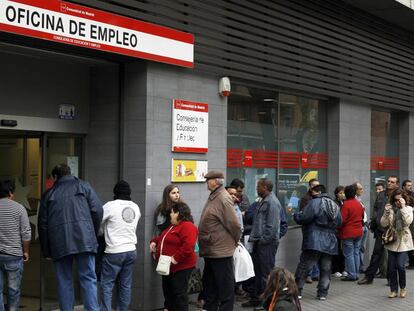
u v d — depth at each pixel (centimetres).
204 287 814
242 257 860
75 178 701
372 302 962
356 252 1180
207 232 782
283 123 1184
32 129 809
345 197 1198
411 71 1598
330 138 1318
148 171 849
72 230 675
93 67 893
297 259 1198
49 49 765
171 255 762
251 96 1097
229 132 1041
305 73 1179
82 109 884
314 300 972
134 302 848
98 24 760
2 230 693
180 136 898
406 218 983
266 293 474
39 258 822
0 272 698
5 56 776
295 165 1215
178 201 789
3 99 774
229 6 986
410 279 1204
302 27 1178
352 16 1330
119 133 870
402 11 1373
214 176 794
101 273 750
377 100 1438
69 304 693
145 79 850
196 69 927
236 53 1008
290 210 1192
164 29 855
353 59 1335
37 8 690
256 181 1105
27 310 818
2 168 801
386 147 1558
